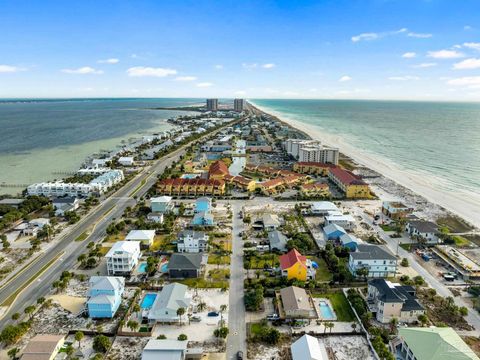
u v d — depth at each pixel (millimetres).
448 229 133375
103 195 175000
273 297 89375
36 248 116875
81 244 120562
